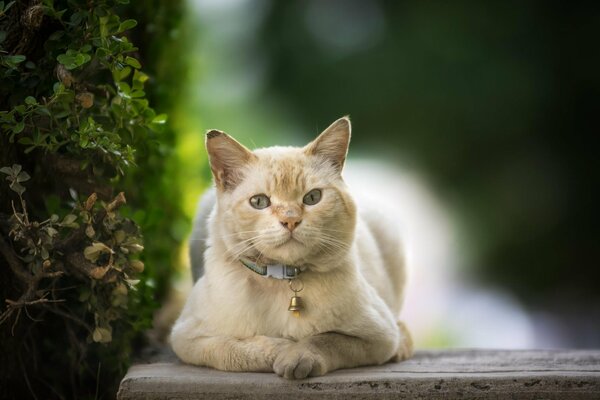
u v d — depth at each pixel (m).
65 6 4.89
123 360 5.45
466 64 12.55
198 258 5.98
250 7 12.82
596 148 12.59
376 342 4.94
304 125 12.73
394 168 12.69
